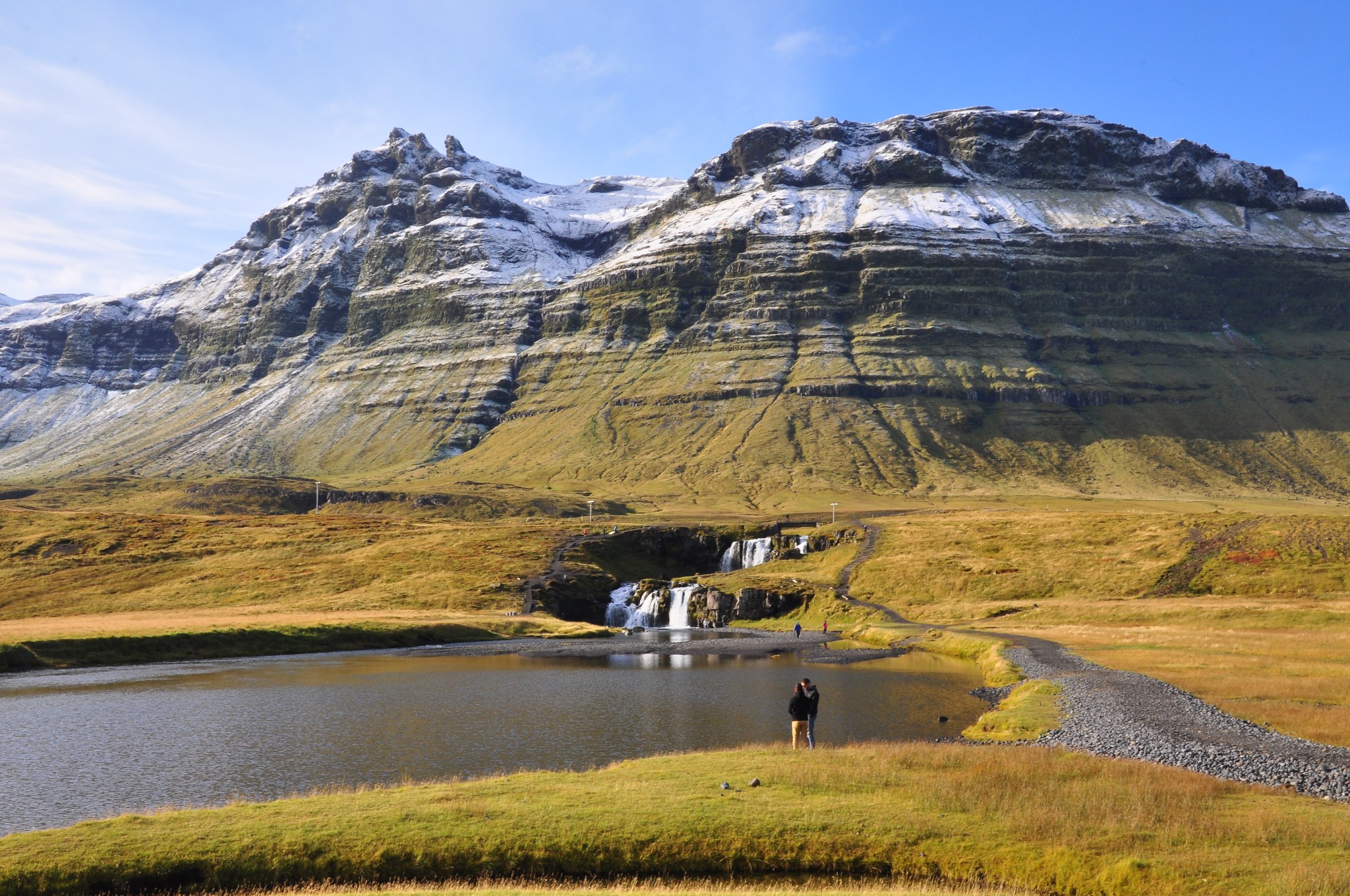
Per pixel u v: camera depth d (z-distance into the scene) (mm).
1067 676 62812
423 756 46438
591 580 159125
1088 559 131625
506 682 76250
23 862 26406
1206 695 53438
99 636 96750
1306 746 39062
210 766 44969
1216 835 26438
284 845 27578
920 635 102625
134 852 27172
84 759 47000
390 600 143625
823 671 81188
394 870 26484
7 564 165875
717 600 144625
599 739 50344
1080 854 25672
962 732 50312
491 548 176125
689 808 29891
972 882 25250
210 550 177750
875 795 31594
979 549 148750
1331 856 24562
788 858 26859
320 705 63938
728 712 59125
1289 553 116500
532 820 29031
